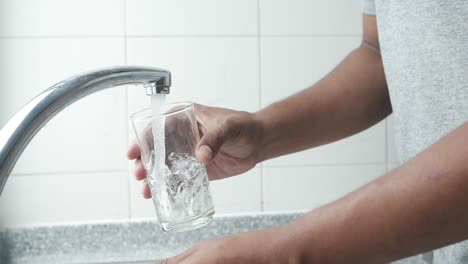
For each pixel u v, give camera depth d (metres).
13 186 1.36
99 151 1.39
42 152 1.37
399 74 0.70
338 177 1.45
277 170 1.44
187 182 0.61
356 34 1.44
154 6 1.38
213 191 1.42
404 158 0.75
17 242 1.34
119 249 1.37
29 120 0.46
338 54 1.44
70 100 0.49
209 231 1.40
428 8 0.63
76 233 1.37
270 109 0.80
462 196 0.41
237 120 0.73
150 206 1.40
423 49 0.65
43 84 1.36
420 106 0.67
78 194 1.38
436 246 0.44
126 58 1.39
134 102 1.39
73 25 1.37
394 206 0.43
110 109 1.38
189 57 1.40
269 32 1.42
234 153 0.78
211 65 1.41
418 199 0.42
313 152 1.44
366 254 0.44
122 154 1.39
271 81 1.42
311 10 1.43
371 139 1.46
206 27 1.40
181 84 1.40
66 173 1.38
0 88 1.35
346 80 0.83
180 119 0.62
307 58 1.43
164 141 0.60
